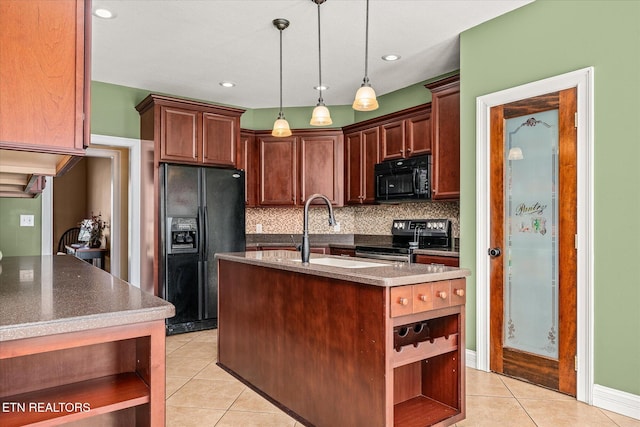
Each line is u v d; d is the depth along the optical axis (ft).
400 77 14.32
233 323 10.09
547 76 9.12
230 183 14.85
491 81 10.23
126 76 14.03
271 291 8.73
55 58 4.31
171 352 11.82
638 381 7.74
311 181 17.31
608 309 8.13
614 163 8.07
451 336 7.15
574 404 8.31
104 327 3.96
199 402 8.53
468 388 9.08
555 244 8.98
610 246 8.11
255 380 9.20
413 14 9.89
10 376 4.43
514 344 9.70
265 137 17.57
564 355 8.78
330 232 18.43
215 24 10.35
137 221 15.12
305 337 7.75
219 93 16.11
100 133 14.48
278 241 18.42
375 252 14.47
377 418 6.24
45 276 6.48
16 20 4.14
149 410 4.36
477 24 10.45
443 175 12.47
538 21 9.29
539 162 9.29
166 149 13.94
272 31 10.75
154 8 9.53
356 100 8.89
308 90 15.78
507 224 9.89
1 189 9.99
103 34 10.86
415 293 6.48
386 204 16.81
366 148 16.10
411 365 7.73
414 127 14.01
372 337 6.34
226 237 14.69
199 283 14.11
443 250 12.62
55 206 23.41
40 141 4.22
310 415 7.58
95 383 4.69
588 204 8.40
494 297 10.08
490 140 10.19
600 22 8.30
